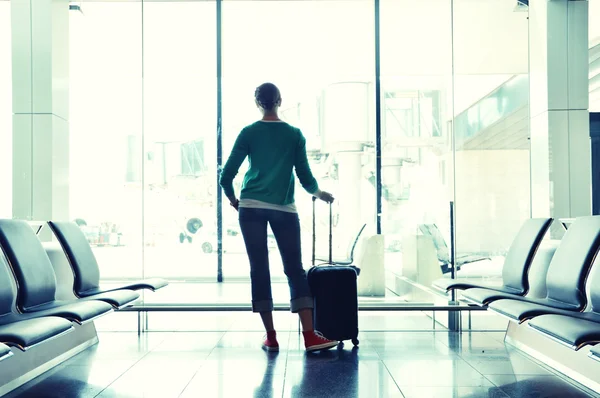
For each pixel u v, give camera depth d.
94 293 3.50
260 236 3.73
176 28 5.64
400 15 5.60
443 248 5.36
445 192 5.44
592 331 2.09
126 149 5.53
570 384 2.91
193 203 5.58
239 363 3.41
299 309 3.69
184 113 5.60
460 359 3.50
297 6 5.67
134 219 5.50
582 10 4.79
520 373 3.15
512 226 5.32
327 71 5.64
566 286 3.01
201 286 5.55
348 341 4.11
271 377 3.07
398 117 5.56
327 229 5.52
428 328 4.63
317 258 5.51
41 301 3.03
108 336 4.35
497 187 5.37
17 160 4.77
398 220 5.48
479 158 5.39
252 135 3.77
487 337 4.25
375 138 5.57
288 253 3.75
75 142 5.50
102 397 2.72
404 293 5.34
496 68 5.43
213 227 5.59
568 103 4.79
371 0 5.62
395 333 4.42
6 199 5.47
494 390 2.80
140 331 4.52
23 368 3.00
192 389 2.84
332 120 5.62
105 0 5.56
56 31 4.86
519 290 3.59
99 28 5.55
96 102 5.53
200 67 5.63
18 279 2.83
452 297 4.97
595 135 7.54
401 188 5.51
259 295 3.76
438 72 5.55
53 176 4.79
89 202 5.49
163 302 5.14
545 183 4.85
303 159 3.84
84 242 3.74
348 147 5.59
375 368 3.27
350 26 5.63
